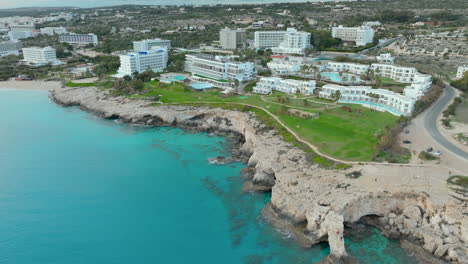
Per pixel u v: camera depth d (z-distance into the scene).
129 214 102.62
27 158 140.50
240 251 87.25
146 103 193.88
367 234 91.69
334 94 174.38
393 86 191.62
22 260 84.19
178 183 120.50
